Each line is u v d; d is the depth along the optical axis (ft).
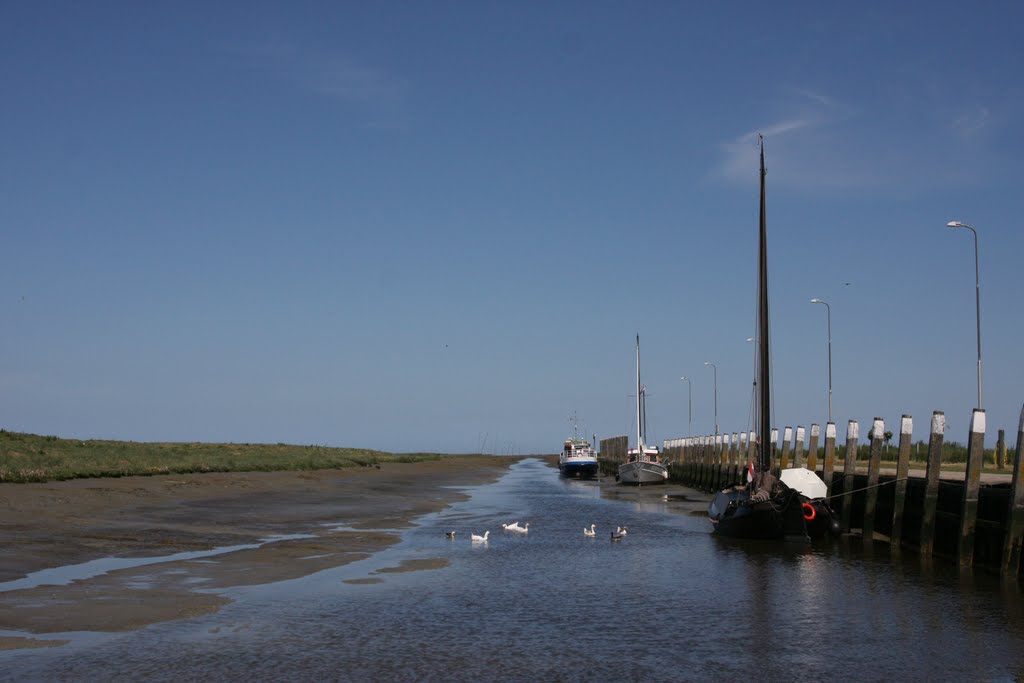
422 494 202.18
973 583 83.30
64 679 48.78
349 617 66.03
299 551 96.27
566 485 272.10
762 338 130.31
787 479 123.44
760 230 133.28
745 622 66.95
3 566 77.25
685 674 52.95
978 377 124.67
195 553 91.09
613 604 73.15
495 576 85.81
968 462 88.02
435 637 60.75
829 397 186.50
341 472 257.55
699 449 253.24
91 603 65.67
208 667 51.90
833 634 63.21
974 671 54.34
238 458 245.04
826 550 108.17
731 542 115.85
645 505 183.01
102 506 121.19
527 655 56.54
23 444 178.40
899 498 106.42
